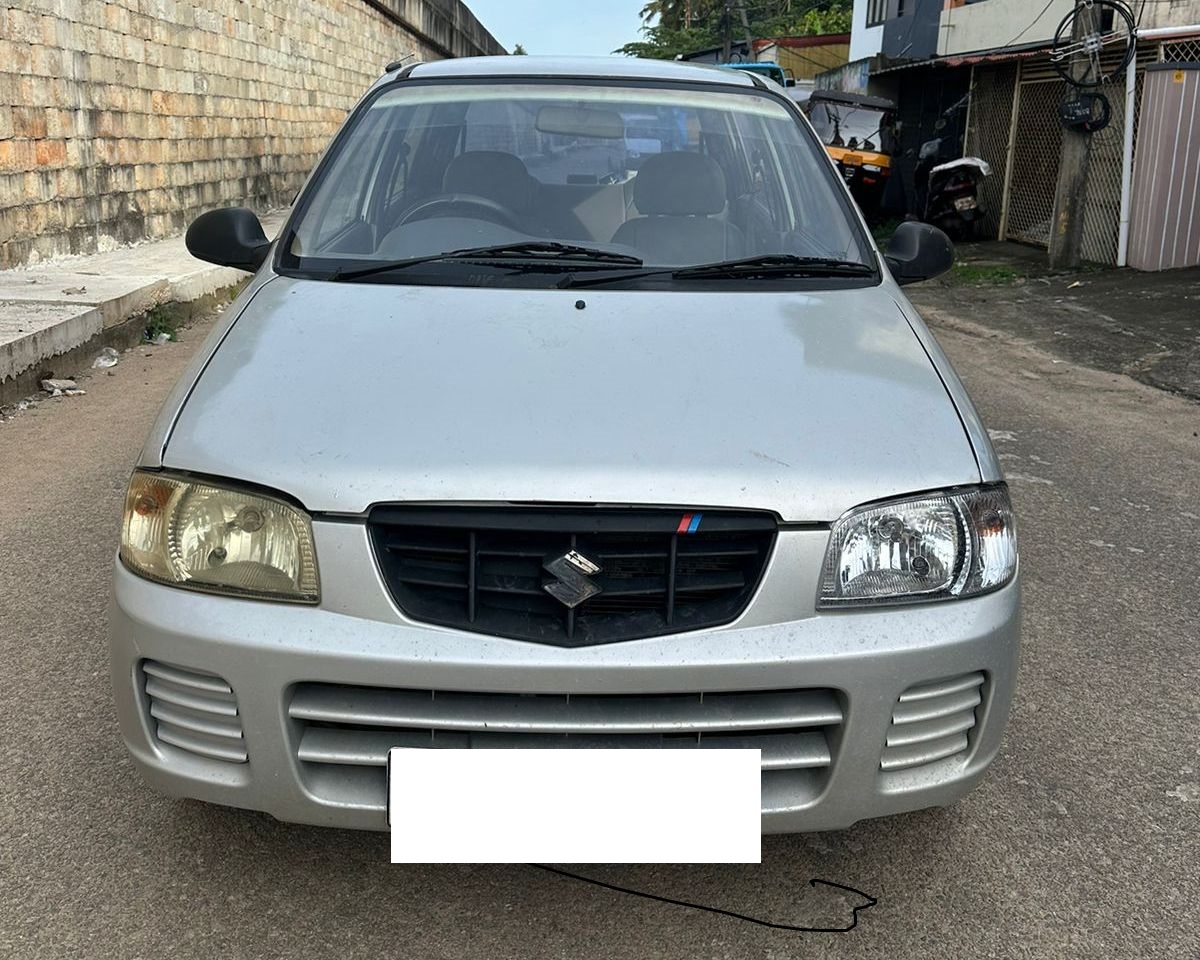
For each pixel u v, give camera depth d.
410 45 23.92
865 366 2.33
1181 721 2.98
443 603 1.91
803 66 34.91
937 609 2.00
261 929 2.11
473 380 2.17
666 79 3.47
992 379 7.13
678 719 1.90
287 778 1.94
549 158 3.15
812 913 2.21
